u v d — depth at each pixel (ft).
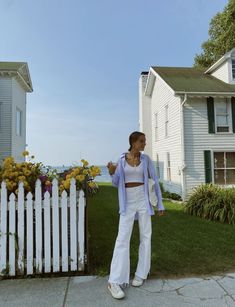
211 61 82.74
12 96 47.57
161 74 52.34
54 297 10.25
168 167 49.24
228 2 76.69
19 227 11.85
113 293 10.19
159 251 15.57
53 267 12.00
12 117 47.39
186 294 10.43
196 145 42.29
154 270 12.71
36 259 11.94
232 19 76.28
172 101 46.21
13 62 55.26
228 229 21.15
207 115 42.80
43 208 12.09
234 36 75.36
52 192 12.01
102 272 12.21
